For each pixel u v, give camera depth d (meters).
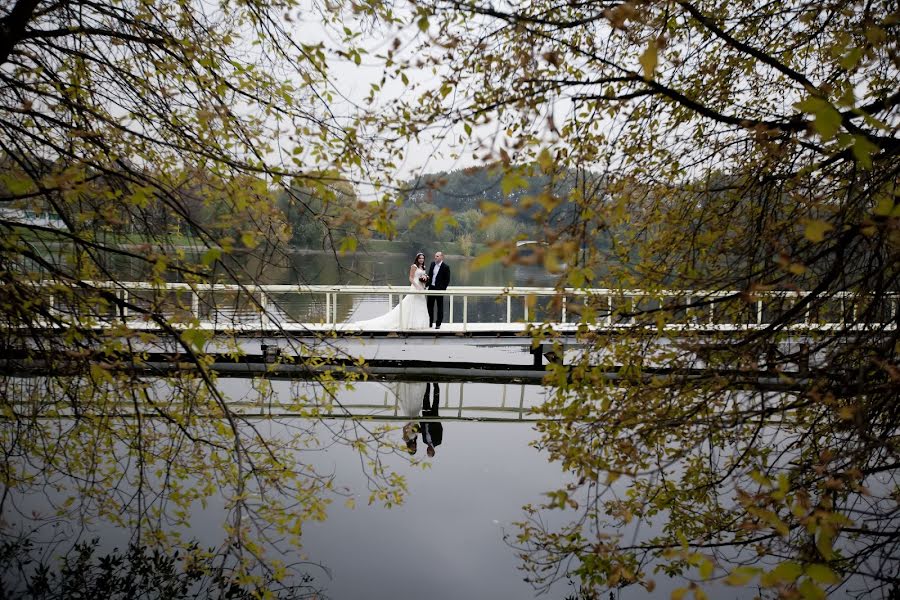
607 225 3.13
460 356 11.66
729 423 3.67
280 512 4.86
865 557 3.61
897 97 2.98
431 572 4.79
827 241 3.68
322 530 5.48
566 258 2.01
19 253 4.09
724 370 3.67
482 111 3.18
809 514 2.91
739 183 4.81
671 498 5.52
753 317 4.36
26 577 4.46
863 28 3.29
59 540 4.94
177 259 4.14
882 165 3.67
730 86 4.63
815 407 4.88
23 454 5.92
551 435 4.36
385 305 19.05
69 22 4.98
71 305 4.50
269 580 4.60
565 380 3.89
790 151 4.04
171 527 5.17
